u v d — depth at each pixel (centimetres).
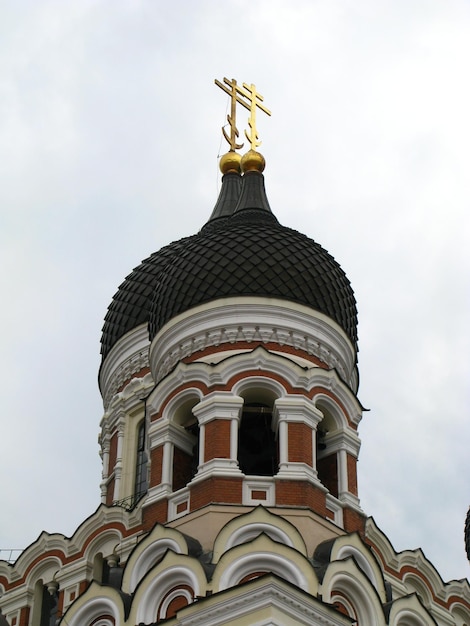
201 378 4691
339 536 4378
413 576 4922
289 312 4831
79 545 4891
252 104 5859
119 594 4312
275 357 4691
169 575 4247
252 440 4722
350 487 4634
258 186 5431
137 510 4831
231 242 5000
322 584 4162
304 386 4666
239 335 4784
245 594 4022
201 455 4538
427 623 4425
